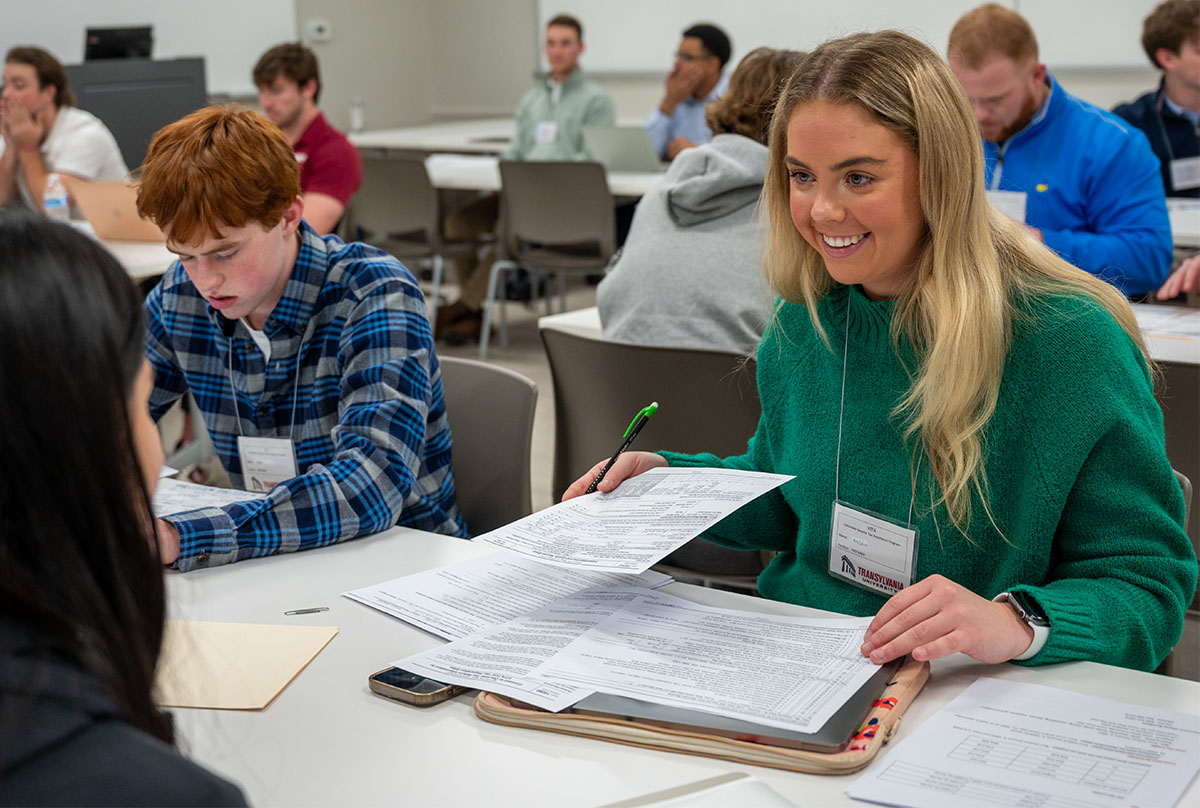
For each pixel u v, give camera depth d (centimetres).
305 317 163
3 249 57
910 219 115
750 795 82
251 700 102
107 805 50
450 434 176
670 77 603
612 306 236
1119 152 298
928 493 125
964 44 292
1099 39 631
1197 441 198
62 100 440
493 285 520
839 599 136
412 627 119
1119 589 112
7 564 55
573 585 127
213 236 148
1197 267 264
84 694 53
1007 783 86
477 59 920
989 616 102
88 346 57
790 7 729
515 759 92
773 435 147
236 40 777
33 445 56
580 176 484
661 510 122
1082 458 115
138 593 61
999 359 117
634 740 94
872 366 129
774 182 131
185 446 346
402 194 529
